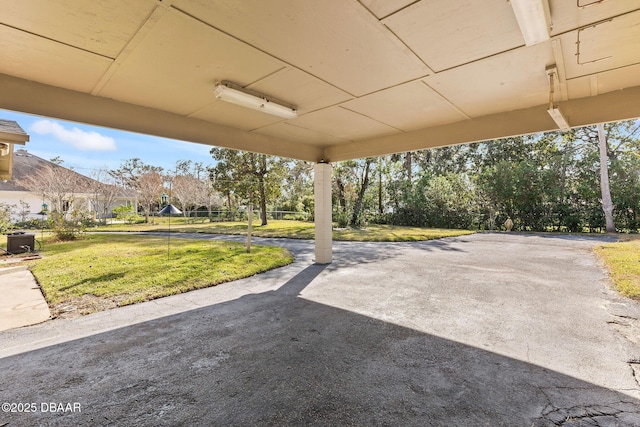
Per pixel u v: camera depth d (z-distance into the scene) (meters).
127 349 2.81
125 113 3.50
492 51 2.44
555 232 13.26
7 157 4.80
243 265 6.46
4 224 13.32
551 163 14.11
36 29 2.04
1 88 2.71
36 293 4.52
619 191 12.55
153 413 1.92
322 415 1.88
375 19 2.01
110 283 4.98
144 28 2.06
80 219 12.76
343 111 3.95
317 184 6.79
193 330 3.25
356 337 3.03
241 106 3.70
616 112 3.22
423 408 1.93
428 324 3.33
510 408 1.91
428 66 2.70
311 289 4.83
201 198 26.84
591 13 1.91
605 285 4.73
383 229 15.04
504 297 4.24
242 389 2.17
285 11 1.91
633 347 2.70
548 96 3.40
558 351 2.65
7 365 2.52
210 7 1.86
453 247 9.23
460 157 21.80
